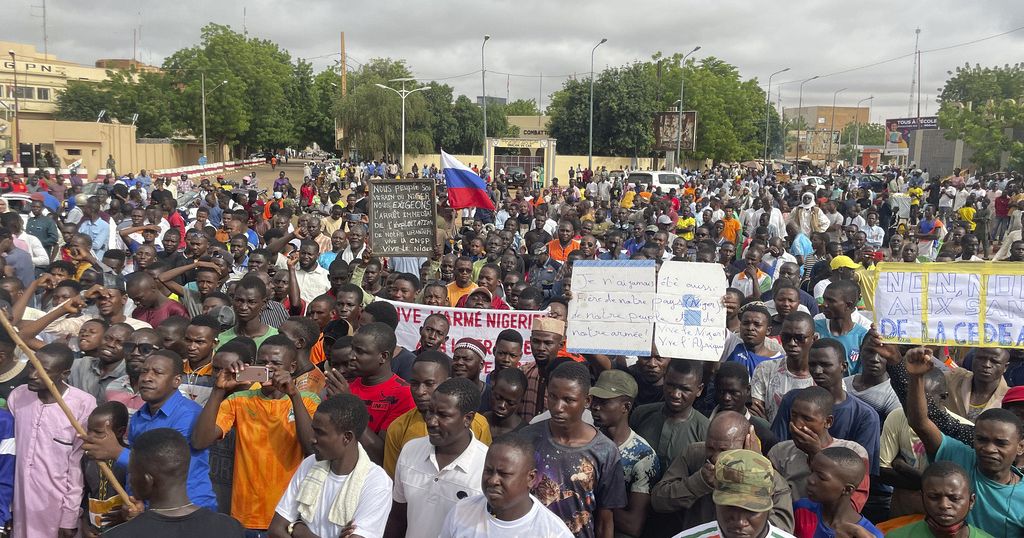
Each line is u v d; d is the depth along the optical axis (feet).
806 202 59.52
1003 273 16.24
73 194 74.59
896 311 16.98
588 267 19.36
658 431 17.58
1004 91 220.23
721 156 234.17
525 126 287.48
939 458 15.71
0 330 20.43
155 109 216.33
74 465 18.12
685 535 12.47
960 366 25.11
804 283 36.29
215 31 225.97
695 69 236.22
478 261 39.22
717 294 18.47
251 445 16.70
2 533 18.26
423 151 218.59
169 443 11.94
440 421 14.25
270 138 236.02
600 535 15.02
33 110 269.85
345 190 126.00
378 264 31.89
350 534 13.50
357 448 14.21
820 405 14.84
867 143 517.96
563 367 15.14
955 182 111.34
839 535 12.78
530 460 12.33
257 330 22.54
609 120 197.06
